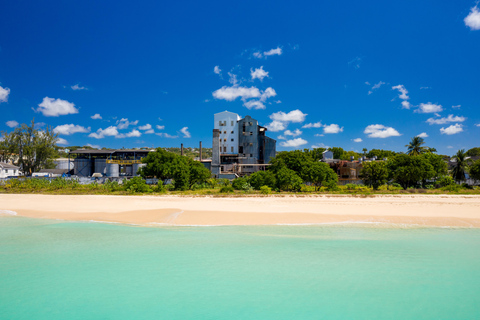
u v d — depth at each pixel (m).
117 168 83.75
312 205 34.47
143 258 17.25
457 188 54.12
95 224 26.02
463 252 18.11
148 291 13.55
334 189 54.28
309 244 19.77
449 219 26.75
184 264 16.44
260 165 90.12
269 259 17.09
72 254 17.98
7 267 16.03
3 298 12.97
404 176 60.75
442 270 15.60
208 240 20.78
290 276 14.94
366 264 16.33
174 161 59.06
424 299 12.82
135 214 29.38
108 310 12.06
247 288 13.76
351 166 78.88
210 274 15.16
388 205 34.53
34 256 17.64
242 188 52.94
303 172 55.06
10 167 92.00
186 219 27.36
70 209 32.44
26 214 30.38
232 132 99.00
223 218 27.53
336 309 12.05
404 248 18.98
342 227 24.53
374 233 22.67
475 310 11.95
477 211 30.47
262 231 23.33
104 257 17.45
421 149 80.88
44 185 58.97
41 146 98.06
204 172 61.66
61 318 11.51
